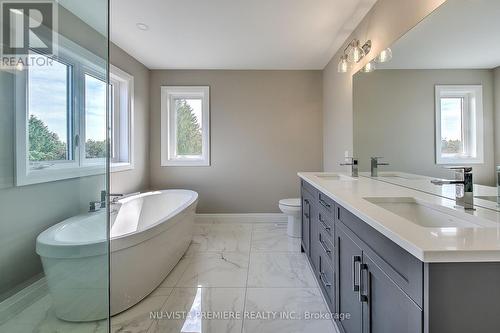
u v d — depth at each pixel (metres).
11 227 1.54
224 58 3.37
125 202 2.82
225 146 3.81
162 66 3.64
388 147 1.97
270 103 3.80
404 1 1.74
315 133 3.82
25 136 1.62
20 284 1.52
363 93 2.37
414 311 0.73
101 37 1.86
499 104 1.09
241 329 1.57
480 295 0.68
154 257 1.98
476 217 0.98
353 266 1.17
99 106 1.87
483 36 1.17
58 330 1.46
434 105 1.48
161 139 3.79
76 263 1.54
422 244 0.70
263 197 3.84
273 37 2.75
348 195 1.44
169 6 2.18
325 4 2.14
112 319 1.67
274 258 2.58
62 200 1.77
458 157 1.32
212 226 3.65
